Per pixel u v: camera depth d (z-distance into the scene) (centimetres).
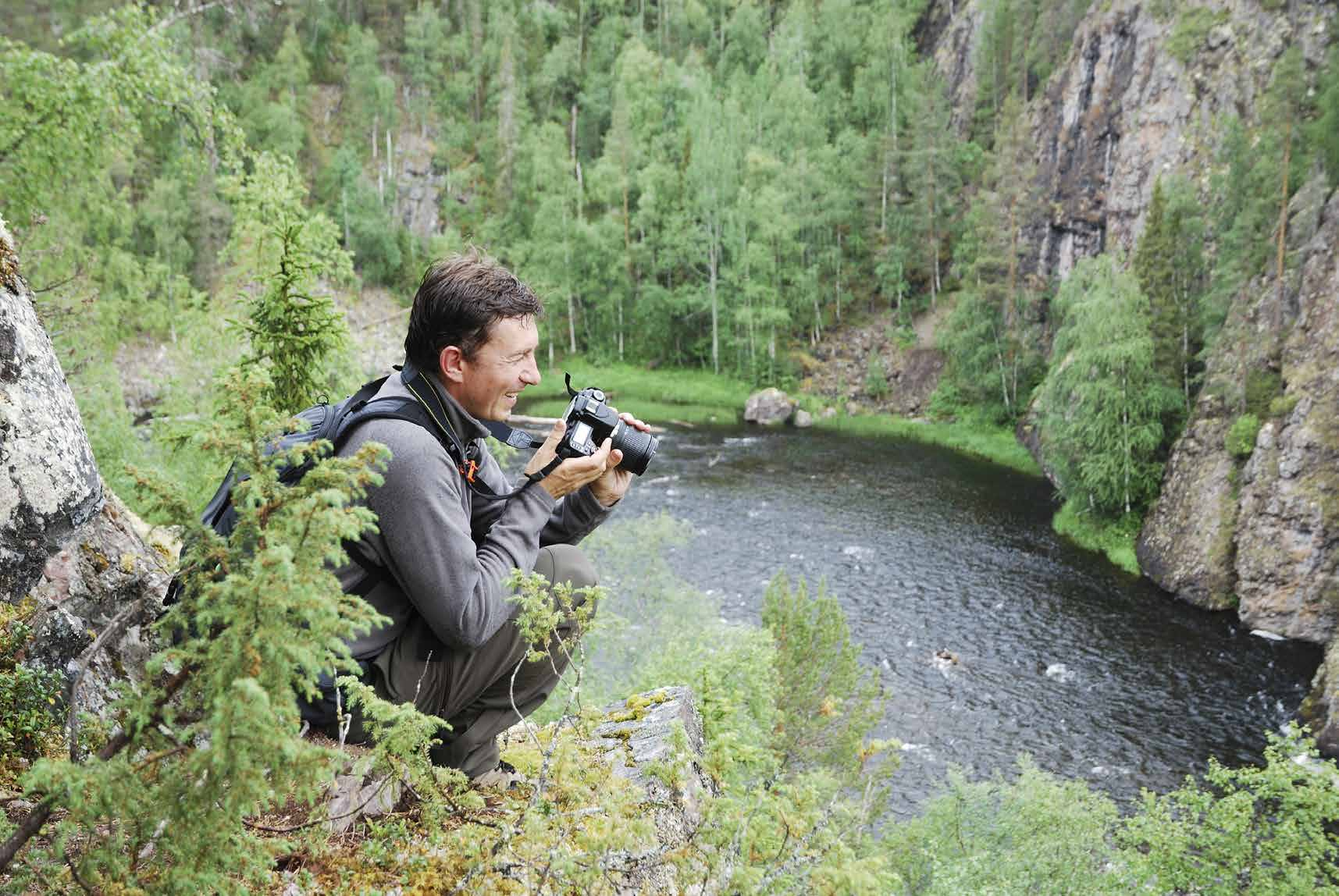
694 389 6462
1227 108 5181
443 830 227
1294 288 3519
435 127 9269
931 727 2209
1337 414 2977
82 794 136
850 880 174
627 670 1900
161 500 146
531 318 220
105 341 1576
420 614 218
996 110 7675
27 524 223
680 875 220
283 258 507
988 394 5575
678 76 8638
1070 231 5981
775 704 1512
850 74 9150
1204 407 3519
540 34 10219
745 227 6725
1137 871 1310
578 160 9069
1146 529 3431
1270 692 2406
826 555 3269
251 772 134
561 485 228
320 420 206
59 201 1323
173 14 1237
